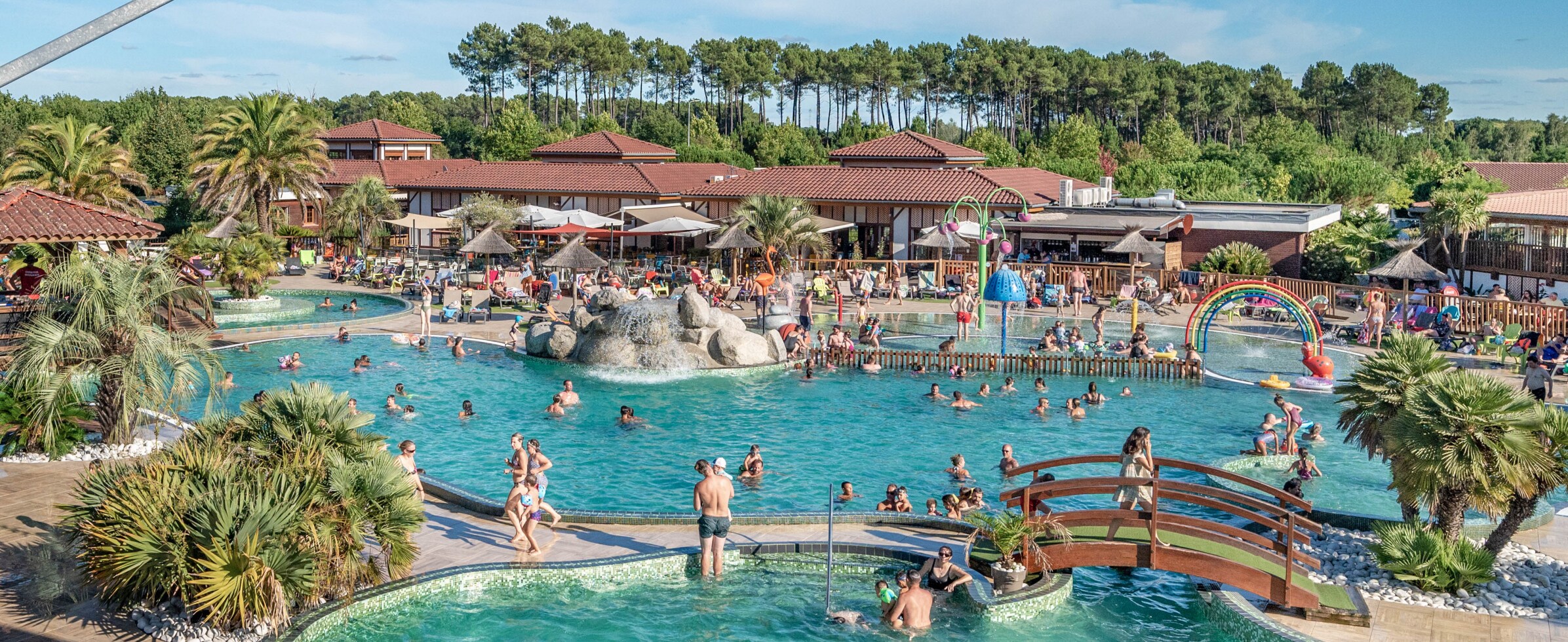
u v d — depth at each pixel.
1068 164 88.19
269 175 62.72
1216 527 15.94
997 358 34.41
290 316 44.84
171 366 21.22
